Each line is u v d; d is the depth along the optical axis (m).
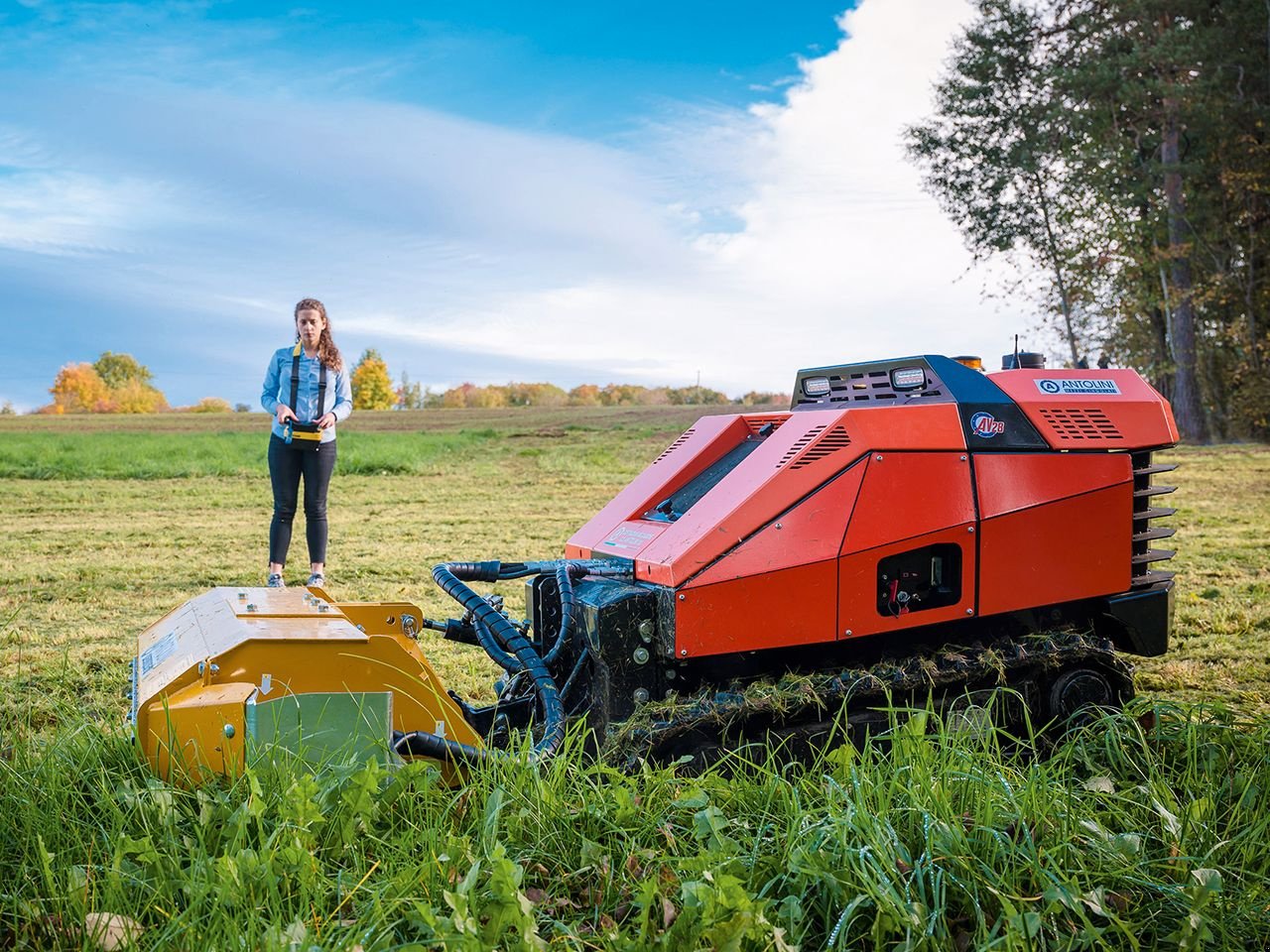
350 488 17.34
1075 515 3.85
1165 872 2.72
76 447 25.77
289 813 2.58
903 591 3.64
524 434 34.88
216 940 2.20
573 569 3.75
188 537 11.13
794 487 3.45
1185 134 28.92
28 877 2.46
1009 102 32.19
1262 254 29.92
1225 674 5.22
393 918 2.35
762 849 2.75
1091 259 31.19
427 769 2.93
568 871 2.69
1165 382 31.83
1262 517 11.70
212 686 2.86
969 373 3.80
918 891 2.53
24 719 4.29
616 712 3.40
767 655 3.60
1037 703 3.83
